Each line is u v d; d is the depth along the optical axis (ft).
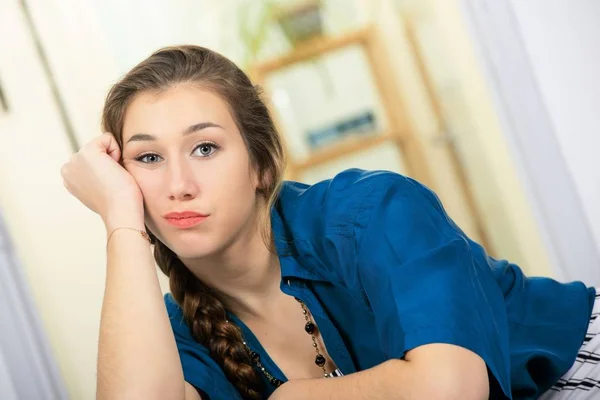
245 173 3.46
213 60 3.51
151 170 3.49
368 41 10.46
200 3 10.07
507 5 7.22
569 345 3.64
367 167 10.71
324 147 10.75
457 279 3.00
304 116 10.71
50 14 8.57
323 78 10.67
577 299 3.82
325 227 3.43
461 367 2.79
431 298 2.93
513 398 3.53
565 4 7.24
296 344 3.89
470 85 8.93
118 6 9.27
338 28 10.52
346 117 10.71
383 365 2.97
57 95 8.39
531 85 7.24
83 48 8.72
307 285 3.65
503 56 7.26
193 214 3.35
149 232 3.86
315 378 3.53
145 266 3.43
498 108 7.36
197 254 3.39
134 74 3.44
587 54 7.24
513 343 3.57
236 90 3.50
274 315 3.84
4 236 6.70
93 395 7.83
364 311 3.56
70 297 7.91
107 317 3.34
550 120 7.23
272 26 10.48
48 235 7.96
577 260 7.25
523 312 3.68
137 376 3.20
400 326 2.92
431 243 3.10
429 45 9.48
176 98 3.36
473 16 7.33
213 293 3.90
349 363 3.71
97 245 8.06
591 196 7.24
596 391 3.46
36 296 7.78
